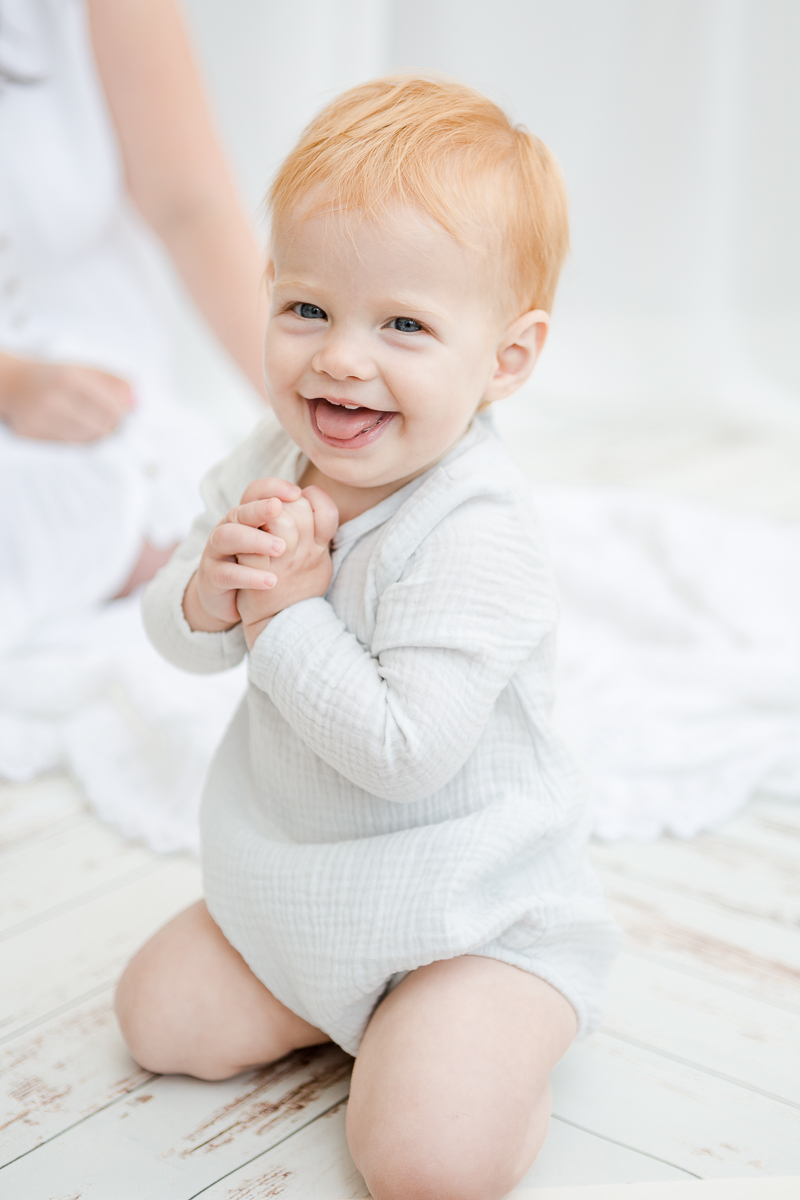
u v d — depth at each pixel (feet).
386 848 2.51
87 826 3.99
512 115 3.09
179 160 5.47
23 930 3.35
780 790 4.20
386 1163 2.23
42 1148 2.50
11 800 4.16
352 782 2.58
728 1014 3.04
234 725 2.95
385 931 2.43
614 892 3.60
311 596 2.53
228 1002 2.69
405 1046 2.35
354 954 2.45
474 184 2.40
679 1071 2.82
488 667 2.42
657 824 3.97
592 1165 2.49
